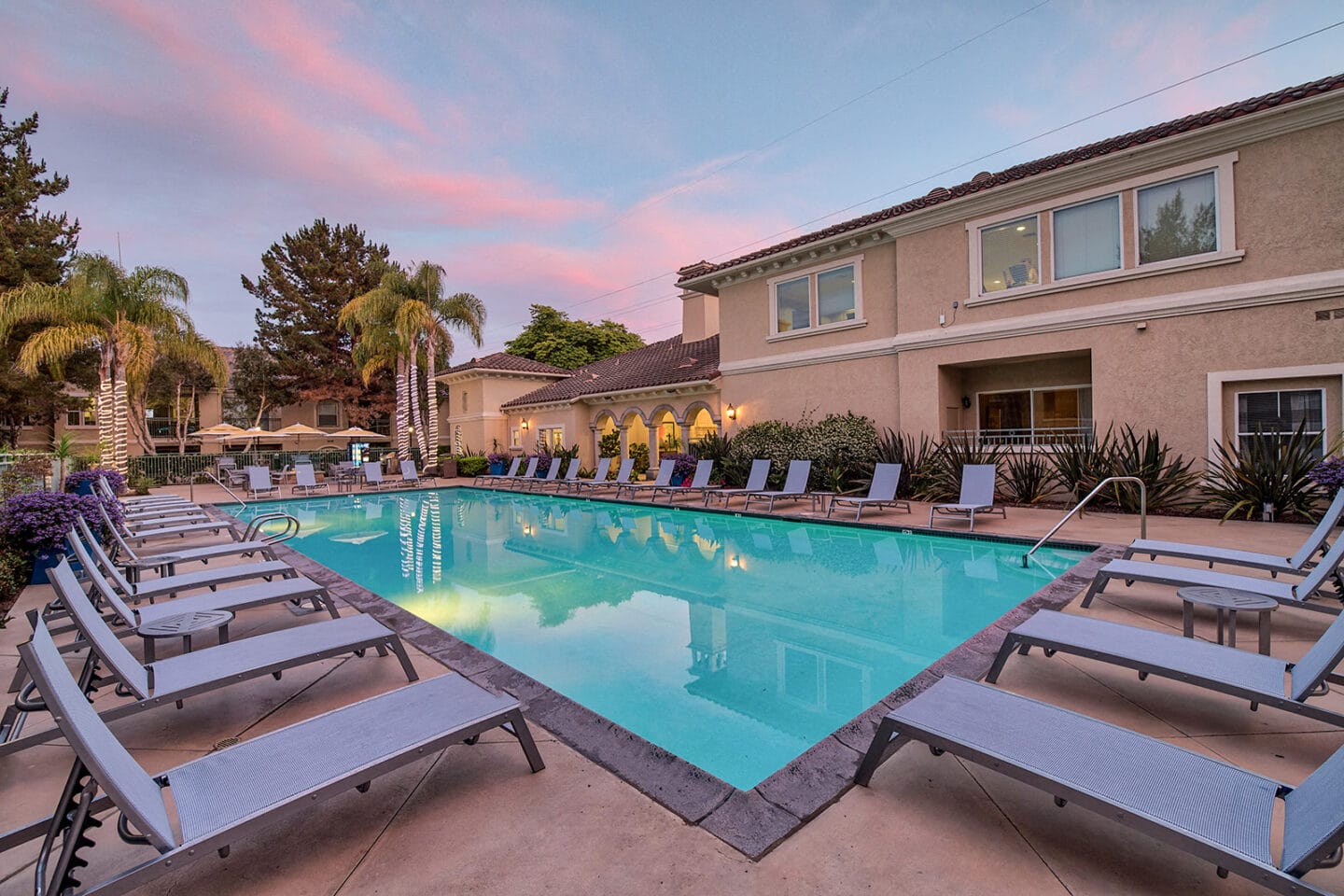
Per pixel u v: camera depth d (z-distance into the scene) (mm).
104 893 1740
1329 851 1578
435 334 26422
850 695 4375
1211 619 4852
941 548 8953
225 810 2016
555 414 23828
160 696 2975
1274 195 9344
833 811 2484
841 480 13242
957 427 13680
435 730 2559
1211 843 1757
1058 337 11344
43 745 3180
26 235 25172
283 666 3391
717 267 17141
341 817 2508
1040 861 2164
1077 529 8766
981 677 3770
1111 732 2381
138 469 24328
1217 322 9820
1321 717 2596
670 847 2277
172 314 18844
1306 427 9281
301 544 11000
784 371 16109
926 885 2053
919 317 13211
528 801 2604
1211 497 9648
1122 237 10672
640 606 6656
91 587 5867
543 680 4680
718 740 3773
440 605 6812
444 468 24734
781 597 6844
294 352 35719
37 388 25281
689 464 16469
